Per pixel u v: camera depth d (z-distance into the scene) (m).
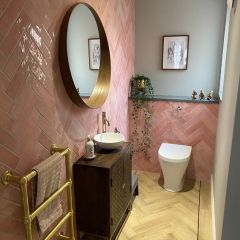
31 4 1.39
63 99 1.77
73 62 1.80
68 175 1.68
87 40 2.01
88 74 2.09
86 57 2.02
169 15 3.15
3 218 1.31
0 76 1.22
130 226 2.40
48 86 1.59
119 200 2.14
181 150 2.99
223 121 2.17
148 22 3.24
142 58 3.37
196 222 2.46
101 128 2.45
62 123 1.78
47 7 1.52
